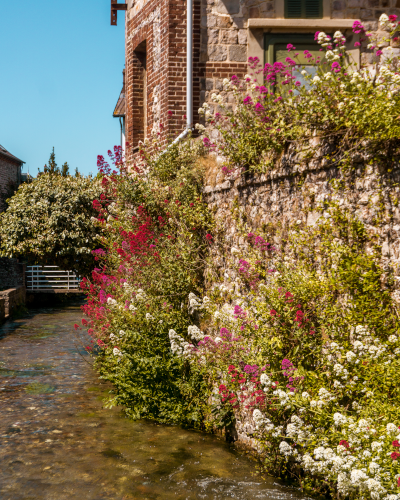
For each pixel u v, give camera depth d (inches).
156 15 409.4
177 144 342.0
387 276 157.8
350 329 167.2
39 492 174.7
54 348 455.2
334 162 175.6
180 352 236.1
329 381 171.2
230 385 208.8
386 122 154.9
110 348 298.2
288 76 221.6
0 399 290.4
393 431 135.3
